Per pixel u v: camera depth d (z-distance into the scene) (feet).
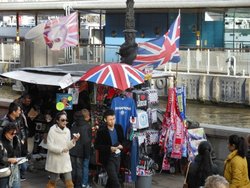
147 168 34.17
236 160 25.14
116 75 33.68
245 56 110.01
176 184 35.94
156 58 40.63
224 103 112.27
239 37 140.15
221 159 38.73
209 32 139.54
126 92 35.55
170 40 41.32
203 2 123.13
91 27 181.78
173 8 127.34
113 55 120.78
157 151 37.96
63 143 31.04
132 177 33.60
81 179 34.01
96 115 36.99
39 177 37.76
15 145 30.76
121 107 34.58
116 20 148.56
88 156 34.01
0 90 129.70
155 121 37.65
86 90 37.52
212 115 104.94
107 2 135.13
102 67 34.45
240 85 110.22
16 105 33.63
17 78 38.17
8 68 140.87
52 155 31.42
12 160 28.99
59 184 35.94
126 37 38.45
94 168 36.17
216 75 112.78
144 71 39.22
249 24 140.26
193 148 37.27
